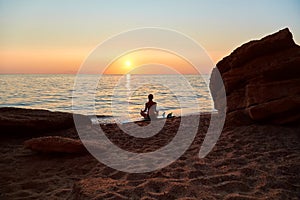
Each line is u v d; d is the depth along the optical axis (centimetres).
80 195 330
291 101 628
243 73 738
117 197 318
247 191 333
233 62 758
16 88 3083
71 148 539
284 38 672
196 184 358
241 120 696
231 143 562
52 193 367
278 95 654
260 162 436
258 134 606
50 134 762
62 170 466
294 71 662
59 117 815
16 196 363
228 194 325
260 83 689
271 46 689
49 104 1734
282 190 327
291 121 633
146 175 409
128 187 354
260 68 699
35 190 386
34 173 454
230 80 767
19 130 734
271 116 651
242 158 461
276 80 675
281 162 430
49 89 2931
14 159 530
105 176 420
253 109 657
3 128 718
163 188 348
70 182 411
